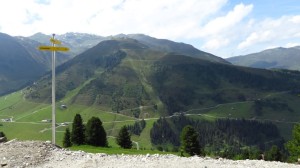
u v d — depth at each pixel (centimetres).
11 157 2544
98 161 2342
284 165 2273
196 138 9025
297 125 6600
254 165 2256
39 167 2325
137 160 2361
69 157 2547
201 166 2064
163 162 2222
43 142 2925
